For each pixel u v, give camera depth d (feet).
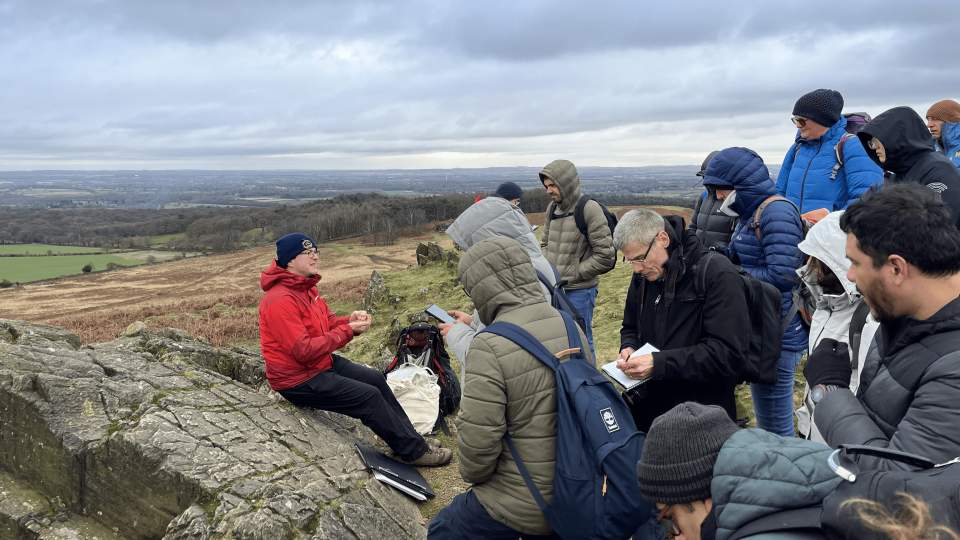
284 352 15.81
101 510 13.82
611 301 38.83
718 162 13.74
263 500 12.28
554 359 9.57
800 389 20.89
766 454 5.35
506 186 21.74
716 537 5.43
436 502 15.61
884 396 7.01
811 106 15.85
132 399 15.28
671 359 11.36
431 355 21.31
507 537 10.18
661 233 11.76
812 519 4.99
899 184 6.92
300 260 15.80
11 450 15.03
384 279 67.46
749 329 11.36
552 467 9.46
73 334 19.76
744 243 13.93
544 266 13.32
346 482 14.08
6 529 13.89
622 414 9.45
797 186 16.71
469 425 9.49
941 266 6.33
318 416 17.38
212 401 15.92
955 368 6.20
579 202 19.86
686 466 5.80
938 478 4.79
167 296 188.44
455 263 67.36
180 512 12.85
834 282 10.11
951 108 17.95
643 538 11.39
